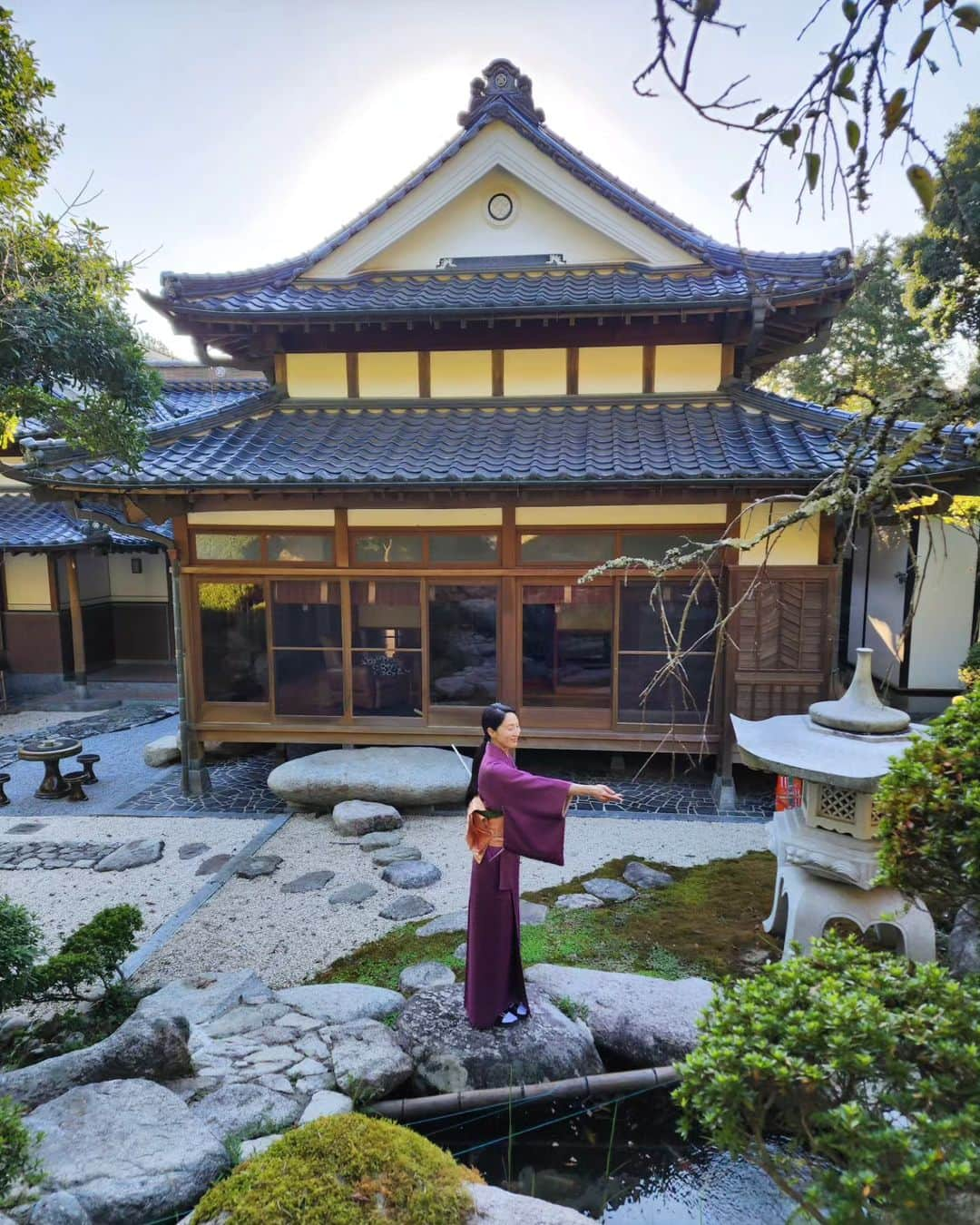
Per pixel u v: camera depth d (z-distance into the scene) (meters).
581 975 3.75
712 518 6.95
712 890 5.17
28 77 3.41
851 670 12.26
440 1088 3.09
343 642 7.47
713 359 7.81
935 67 1.46
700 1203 2.69
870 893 3.74
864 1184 1.38
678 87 1.59
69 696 12.77
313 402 8.20
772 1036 1.71
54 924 4.92
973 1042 1.58
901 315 14.47
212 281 7.89
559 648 7.27
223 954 4.45
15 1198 1.94
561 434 7.30
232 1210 1.85
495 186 8.27
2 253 3.86
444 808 7.02
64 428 4.65
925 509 3.39
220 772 8.41
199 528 7.46
